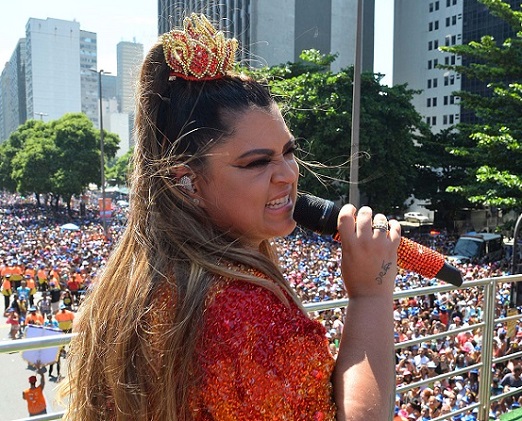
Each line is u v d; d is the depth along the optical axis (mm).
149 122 1144
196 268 1003
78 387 1116
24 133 81938
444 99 71938
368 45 68062
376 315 1029
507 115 26594
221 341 908
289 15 57500
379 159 34656
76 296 19406
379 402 932
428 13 73812
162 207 1093
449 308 14672
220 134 1042
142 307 1017
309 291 15930
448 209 42812
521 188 21906
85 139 57031
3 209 74000
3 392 11984
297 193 1244
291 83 32406
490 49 27422
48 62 144750
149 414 966
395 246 1097
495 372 8398
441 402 7480
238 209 1059
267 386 874
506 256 30141
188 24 1149
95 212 68812
